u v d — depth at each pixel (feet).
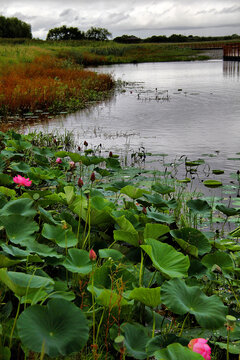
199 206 12.24
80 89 53.06
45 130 30.68
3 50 82.23
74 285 7.81
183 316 7.63
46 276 7.30
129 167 20.51
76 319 5.15
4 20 242.37
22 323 4.80
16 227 8.27
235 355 6.81
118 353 6.24
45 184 16.51
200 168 20.53
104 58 145.48
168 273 6.98
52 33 300.20
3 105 38.75
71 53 119.34
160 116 37.32
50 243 9.38
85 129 31.76
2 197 10.97
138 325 6.82
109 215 9.74
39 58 78.18
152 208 13.46
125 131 30.68
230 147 24.63
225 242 11.52
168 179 18.20
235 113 37.11
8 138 21.29
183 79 77.51
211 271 8.73
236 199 15.49
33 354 5.73
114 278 7.32
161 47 218.59
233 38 367.25
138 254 8.97
